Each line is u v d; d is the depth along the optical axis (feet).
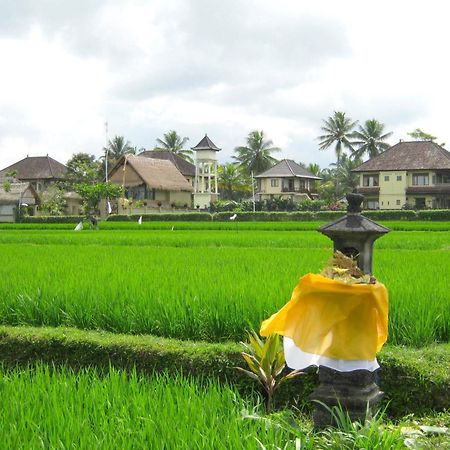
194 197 267.18
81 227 138.31
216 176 272.72
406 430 16.88
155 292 30.04
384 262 48.98
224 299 27.71
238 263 47.37
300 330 16.03
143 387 17.79
